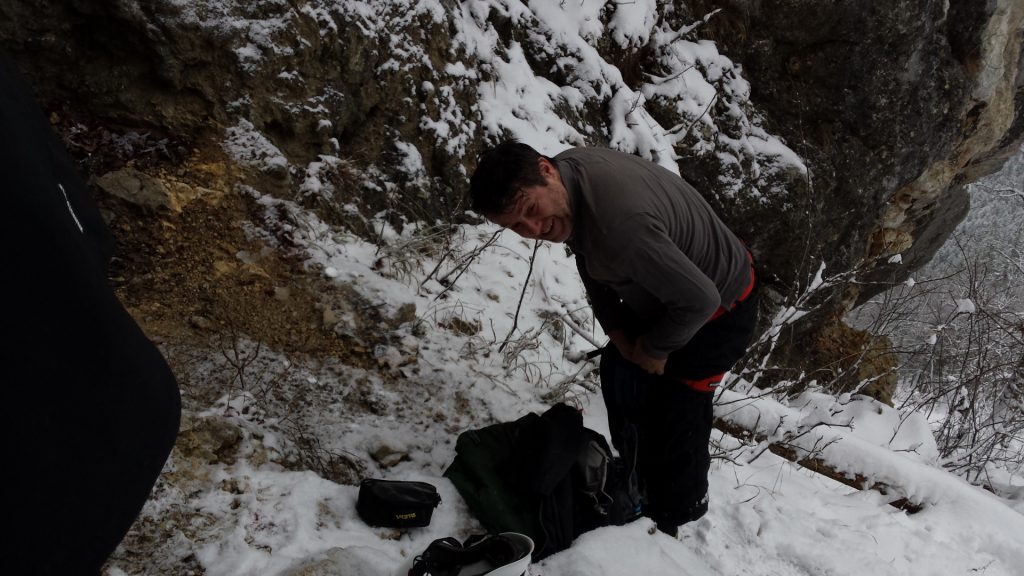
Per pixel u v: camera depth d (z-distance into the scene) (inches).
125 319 41.6
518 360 137.2
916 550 135.7
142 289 107.5
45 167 40.6
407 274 140.2
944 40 261.4
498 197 74.5
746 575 113.1
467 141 170.1
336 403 104.9
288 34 134.3
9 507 34.4
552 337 153.5
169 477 78.5
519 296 156.8
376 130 154.8
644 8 223.0
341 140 150.9
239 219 123.0
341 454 96.7
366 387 109.6
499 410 117.1
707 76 235.6
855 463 155.4
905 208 301.4
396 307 123.8
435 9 164.2
